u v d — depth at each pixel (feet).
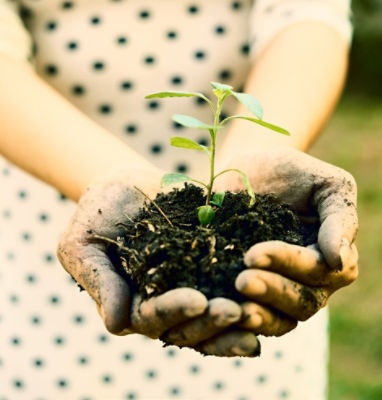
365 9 14.66
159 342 2.94
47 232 2.91
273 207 2.32
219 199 2.31
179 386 2.96
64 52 2.87
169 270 2.14
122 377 2.96
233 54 2.89
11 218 2.93
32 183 2.90
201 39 2.88
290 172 2.31
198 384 2.95
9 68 2.63
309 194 2.30
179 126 2.89
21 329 2.96
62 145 2.49
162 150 2.91
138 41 2.87
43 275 2.93
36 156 2.49
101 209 2.30
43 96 2.59
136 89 2.89
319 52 2.70
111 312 2.12
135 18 2.86
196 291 2.02
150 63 2.88
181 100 2.89
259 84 2.66
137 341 2.94
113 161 2.46
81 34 2.87
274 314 2.09
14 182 2.91
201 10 2.88
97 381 2.97
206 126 2.20
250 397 2.94
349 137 11.00
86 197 2.33
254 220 2.25
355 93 13.67
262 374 2.93
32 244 2.92
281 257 2.06
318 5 2.82
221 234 2.26
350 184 2.26
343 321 5.42
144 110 2.89
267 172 2.35
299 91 2.61
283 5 2.81
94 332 2.94
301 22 2.78
